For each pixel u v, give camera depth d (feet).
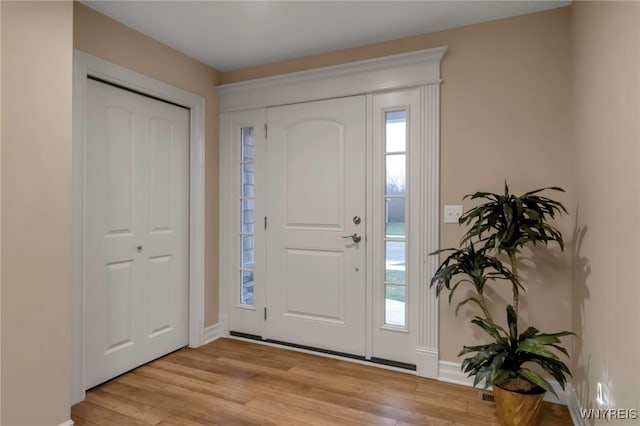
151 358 8.95
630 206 3.99
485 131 7.82
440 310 8.17
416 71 8.38
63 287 5.87
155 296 9.06
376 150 8.91
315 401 7.14
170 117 9.43
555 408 6.91
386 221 8.93
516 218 6.18
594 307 5.47
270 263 10.24
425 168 8.30
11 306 5.22
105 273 7.86
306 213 9.75
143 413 6.69
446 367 8.08
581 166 6.32
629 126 4.01
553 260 7.25
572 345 6.98
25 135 5.36
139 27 8.14
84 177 7.21
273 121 10.14
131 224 8.44
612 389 4.61
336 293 9.41
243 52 9.43
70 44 5.96
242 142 10.68
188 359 9.15
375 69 8.80
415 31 8.30
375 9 7.38
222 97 10.68
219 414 6.66
